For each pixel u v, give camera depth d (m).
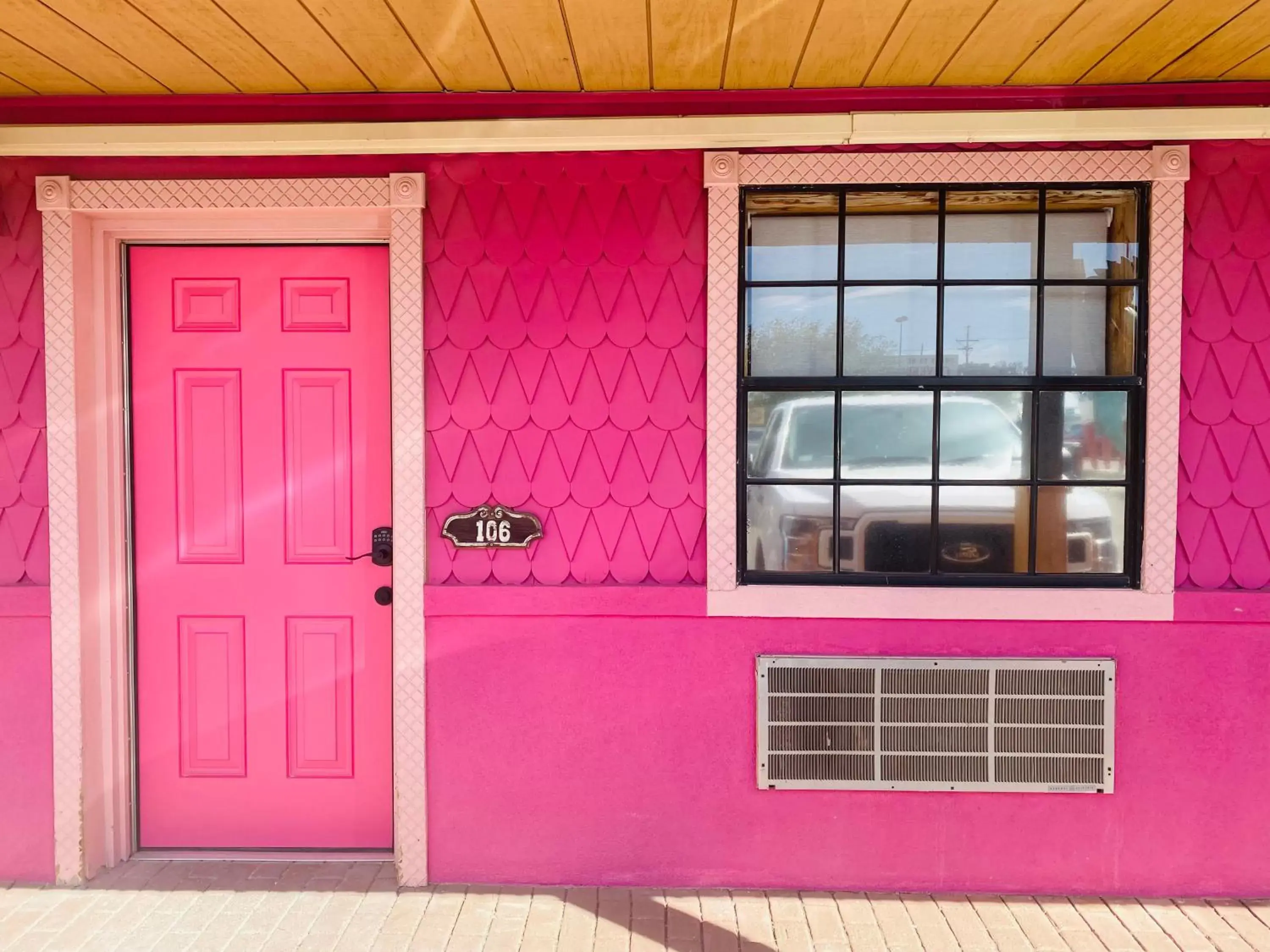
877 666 3.12
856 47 2.64
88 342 3.22
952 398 3.17
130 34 2.52
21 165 3.12
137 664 3.38
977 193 3.13
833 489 3.20
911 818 3.16
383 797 3.40
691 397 3.17
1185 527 3.11
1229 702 3.09
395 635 3.19
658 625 3.16
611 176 3.12
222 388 3.34
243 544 3.37
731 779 3.18
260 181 3.12
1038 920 2.97
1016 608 3.10
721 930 2.91
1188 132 2.95
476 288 3.16
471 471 3.19
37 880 3.22
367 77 2.87
